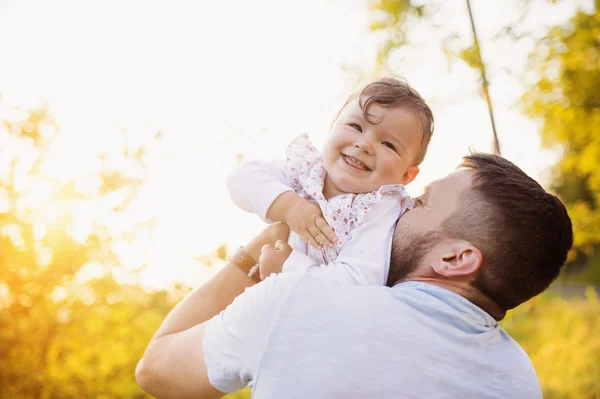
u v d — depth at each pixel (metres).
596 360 5.64
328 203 1.67
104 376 3.91
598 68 5.84
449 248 1.45
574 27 5.65
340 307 1.30
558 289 9.37
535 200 1.44
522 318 6.60
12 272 3.69
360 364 1.25
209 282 1.74
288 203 1.67
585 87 5.92
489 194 1.45
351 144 1.70
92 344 3.93
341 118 1.76
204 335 1.40
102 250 3.88
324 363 1.25
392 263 1.54
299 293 1.32
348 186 1.68
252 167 1.79
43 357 3.79
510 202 1.43
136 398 3.96
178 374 1.42
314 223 1.63
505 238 1.40
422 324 1.32
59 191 3.80
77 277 3.91
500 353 1.39
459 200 1.49
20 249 3.71
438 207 1.52
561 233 1.46
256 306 1.33
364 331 1.28
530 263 1.42
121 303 4.04
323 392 1.23
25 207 3.76
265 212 1.69
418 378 1.26
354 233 1.57
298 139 1.89
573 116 6.16
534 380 1.40
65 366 3.83
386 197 1.62
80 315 3.87
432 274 1.47
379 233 1.55
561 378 5.57
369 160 1.68
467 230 1.44
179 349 1.44
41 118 3.74
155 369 1.46
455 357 1.31
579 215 6.78
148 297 4.20
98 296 3.94
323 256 1.63
